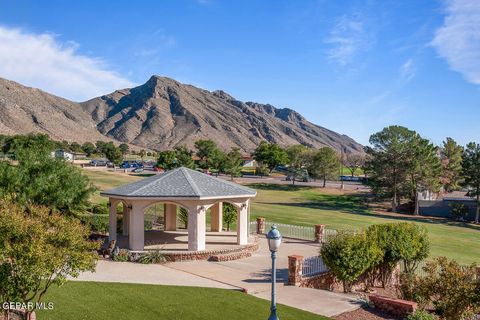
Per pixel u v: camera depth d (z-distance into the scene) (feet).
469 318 57.41
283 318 48.75
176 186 80.38
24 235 37.88
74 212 89.25
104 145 507.71
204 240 79.20
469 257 108.99
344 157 425.69
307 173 321.11
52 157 90.99
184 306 50.14
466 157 214.48
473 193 210.18
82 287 54.65
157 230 101.09
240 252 80.28
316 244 95.45
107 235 93.56
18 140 274.36
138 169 321.52
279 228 112.27
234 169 309.01
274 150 384.68
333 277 70.13
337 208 219.20
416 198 225.56
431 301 59.57
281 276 66.90
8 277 37.17
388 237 73.46
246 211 86.58
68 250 38.73
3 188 80.48
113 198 84.23
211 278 63.77
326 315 51.83
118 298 51.39
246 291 58.03
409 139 223.71
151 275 64.08
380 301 55.42
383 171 228.43
